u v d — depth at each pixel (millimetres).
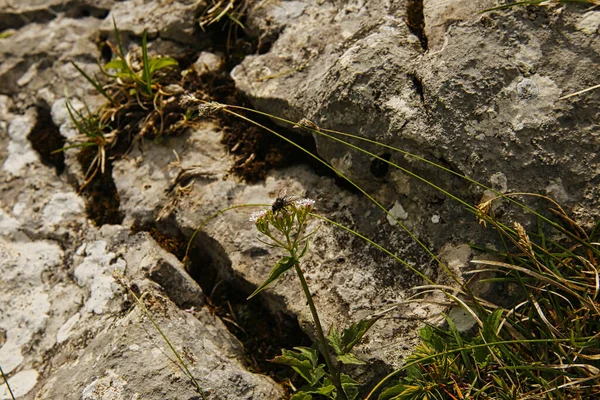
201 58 1327
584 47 1164
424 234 1172
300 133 1241
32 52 1397
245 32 1325
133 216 1259
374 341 1142
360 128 1188
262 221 1100
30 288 1236
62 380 1156
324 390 1109
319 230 1202
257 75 1269
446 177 1160
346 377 1126
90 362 1156
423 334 1123
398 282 1167
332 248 1192
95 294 1207
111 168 1295
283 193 1112
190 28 1342
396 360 1129
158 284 1204
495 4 1193
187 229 1231
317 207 1215
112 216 1270
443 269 1153
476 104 1157
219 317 1208
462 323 1133
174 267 1213
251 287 1193
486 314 1128
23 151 1336
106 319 1187
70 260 1247
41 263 1249
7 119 1361
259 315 1205
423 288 1155
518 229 1105
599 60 1157
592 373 1093
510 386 1108
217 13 1334
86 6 1426
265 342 1193
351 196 1214
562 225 1136
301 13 1300
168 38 1350
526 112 1150
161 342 1155
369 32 1230
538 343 1116
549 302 1128
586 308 1109
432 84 1168
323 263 1187
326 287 1175
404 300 1152
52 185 1306
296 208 1107
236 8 1329
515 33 1178
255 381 1146
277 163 1249
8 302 1229
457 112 1157
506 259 1141
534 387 1105
